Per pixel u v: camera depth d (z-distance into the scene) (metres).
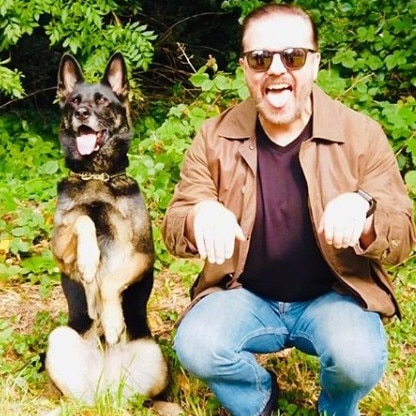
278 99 2.93
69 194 3.77
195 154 3.15
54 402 3.52
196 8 10.41
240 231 2.69
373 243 2.70
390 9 6.44
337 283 3.02
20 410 3.38
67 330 3.59
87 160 3.79
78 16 7.17
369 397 3.44
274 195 2.98
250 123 3.05
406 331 4.12
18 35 6.92
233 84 5.95
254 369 3.01
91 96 3.90
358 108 5.83
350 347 2.77
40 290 4.96
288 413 3.34
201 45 10.42
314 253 2.98
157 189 5.55
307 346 3.05
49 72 9.51
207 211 2.70
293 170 2.99
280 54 2.88
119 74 4.05
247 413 3.05
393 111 5.55
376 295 2.95
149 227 3.82
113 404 3.39
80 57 7.48
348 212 2.60
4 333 4.12
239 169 3.04
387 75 6.29
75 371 3.51
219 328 2.91
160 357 3.59
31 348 4.11
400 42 6.20
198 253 2.92
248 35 2.96
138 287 3.75
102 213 3.74
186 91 9.02
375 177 2.99
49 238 5.66
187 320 2.98
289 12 2.93
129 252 3.72
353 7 6.64
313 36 2.96
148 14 10.05
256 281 3.08
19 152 7.63
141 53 7.35
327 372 2.86
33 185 6.57
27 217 5.62
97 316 3.70
